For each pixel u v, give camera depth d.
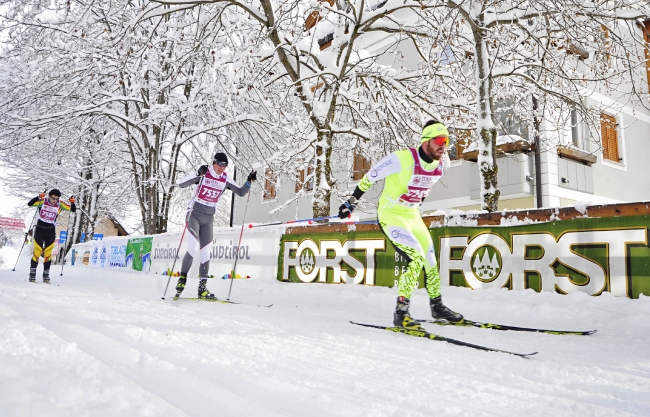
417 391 1.63
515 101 8.78
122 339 2.33
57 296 4.49
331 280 6.28
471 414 1.39
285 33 8.27
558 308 3.81
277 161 10.02
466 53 8.38
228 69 8.56
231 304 4.66
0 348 1.93
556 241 4.33
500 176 9.68
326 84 8.51
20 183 17.88
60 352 1.90
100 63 9.80
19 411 1.17
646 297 3.69
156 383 1.55
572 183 9.64
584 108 7.54
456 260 5.06
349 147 10.48
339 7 8.68
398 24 8.05
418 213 3.40
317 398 1.48
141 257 10.95
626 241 3.89
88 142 15.23
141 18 7.82
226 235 8.30
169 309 3.84
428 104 9.06
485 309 4.18
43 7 9.69
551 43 7.23
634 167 11.59
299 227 6.91
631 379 1.86
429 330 3.14
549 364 2.11
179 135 12.98
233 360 1.98
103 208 20.80
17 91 10.97
